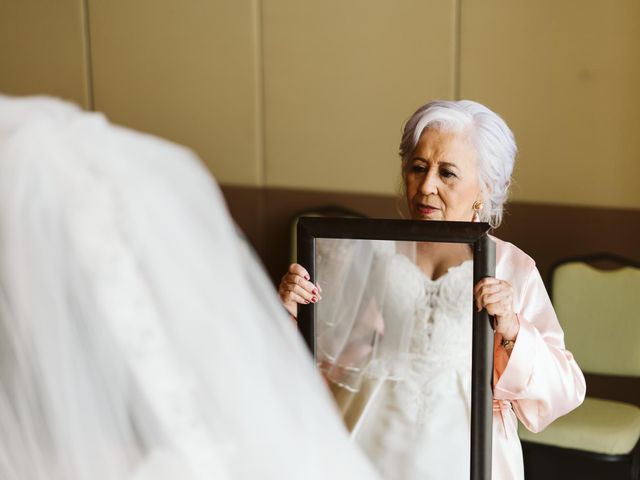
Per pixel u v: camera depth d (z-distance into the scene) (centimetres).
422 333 175
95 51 520
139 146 124
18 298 113
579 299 365
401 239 173
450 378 174
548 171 429
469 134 189
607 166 418
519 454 190
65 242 114
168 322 114
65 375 113
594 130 418
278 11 477
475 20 434
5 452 117
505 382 177
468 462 175
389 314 177
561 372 183
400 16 450
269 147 492
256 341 121
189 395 113
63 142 119
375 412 179
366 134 468
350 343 179
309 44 473
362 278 178
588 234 427
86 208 114
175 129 511
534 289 194
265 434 116
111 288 112
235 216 504
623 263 375
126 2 508
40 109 124
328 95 474
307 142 483
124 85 518
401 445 177
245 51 488
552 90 423
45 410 116
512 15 425
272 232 498
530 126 430
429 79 449
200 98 502
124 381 113
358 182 475
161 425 112
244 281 125
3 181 114
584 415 341
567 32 416
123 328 112
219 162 504
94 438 114
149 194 118
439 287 174
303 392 125
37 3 527
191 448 112
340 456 125
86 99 527
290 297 181
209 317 117
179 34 500
